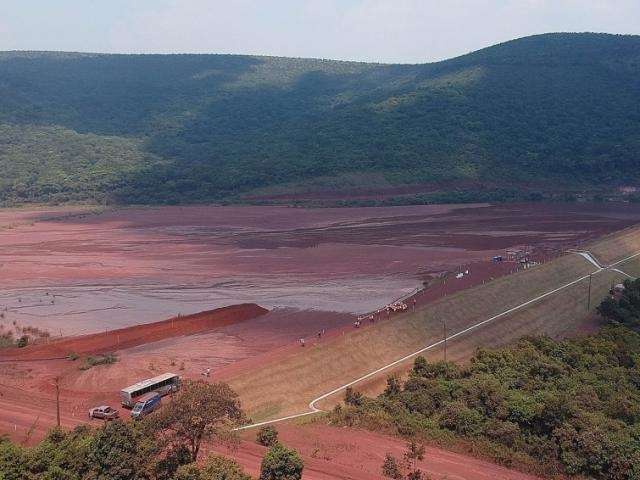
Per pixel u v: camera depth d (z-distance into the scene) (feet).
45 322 312.50
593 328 309.01
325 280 391.45
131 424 130.72
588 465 159.53
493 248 482.28
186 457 126.62
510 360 233.76
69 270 428.56
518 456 166.30
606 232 548.72
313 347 250.37
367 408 197.36
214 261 450.71
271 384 219.20
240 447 158.92
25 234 579.89
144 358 244.01
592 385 211.82
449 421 183.62
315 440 171.73
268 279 396.37
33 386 221.87
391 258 451.12
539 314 322.96
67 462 121.49
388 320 285.84
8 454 119.44
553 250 465.06
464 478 149.89
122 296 361.92
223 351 259.39
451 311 307.78
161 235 563.89
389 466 149.59
